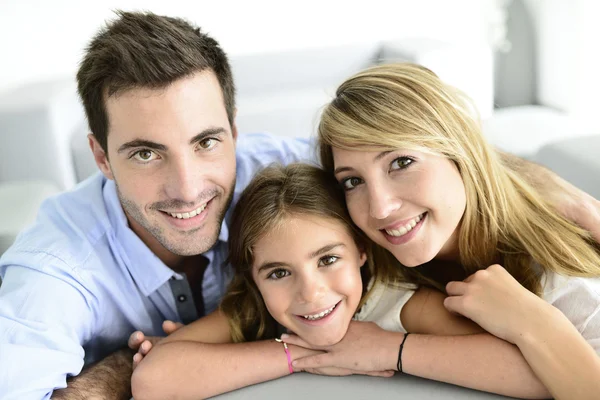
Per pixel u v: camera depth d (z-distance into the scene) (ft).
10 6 8.21
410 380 2.97
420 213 3.20
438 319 3.22
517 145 6.60
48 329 3.11
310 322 3.14
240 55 8.49
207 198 3.44
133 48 3.16
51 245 3.48
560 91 8.38
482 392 2.84
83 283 3.44
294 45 8.96
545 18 8.45
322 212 3.23
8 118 6.61
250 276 3.53
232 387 3.06
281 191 3.32
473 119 3.47
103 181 3.97
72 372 3.13
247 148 4.61
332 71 8.52
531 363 2.74
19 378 2.81
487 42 9.02
